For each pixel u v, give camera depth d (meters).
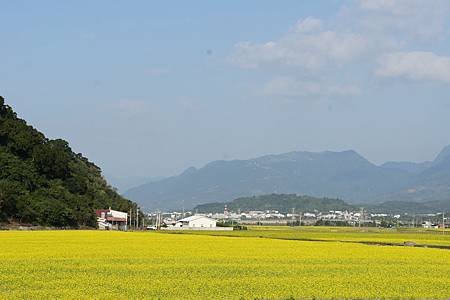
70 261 48.34
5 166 133.25
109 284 35.53
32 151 144.75
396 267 48.81
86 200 147.50
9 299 30.27
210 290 34.00
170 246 68.50
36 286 34.56
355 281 39.03
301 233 137.62
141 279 38.03
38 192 135.62
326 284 37.31
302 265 48.78
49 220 129.25
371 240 100.38
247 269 44.84
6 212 123.31
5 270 41.75
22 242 70.81
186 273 41.72
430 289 36.44
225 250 63.41
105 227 153.12
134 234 104.25
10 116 151.88
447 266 50.19
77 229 135.00
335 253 61.91
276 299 31.77
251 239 91.50
